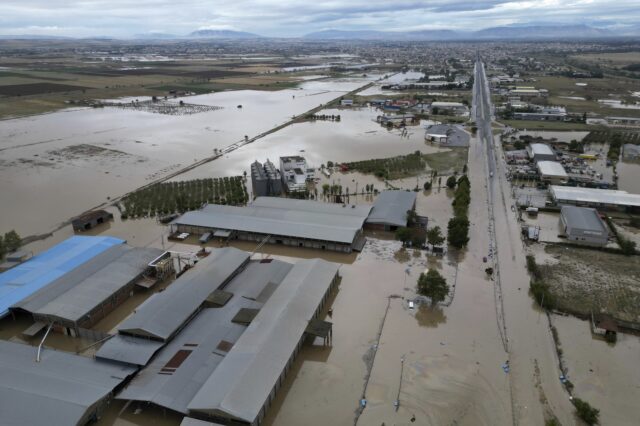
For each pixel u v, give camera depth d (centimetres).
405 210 7612
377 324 4975
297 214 7381
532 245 6875
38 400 3512
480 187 9469
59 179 9756
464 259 6444
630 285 5734
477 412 3797
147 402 3853
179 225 7288
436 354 4500
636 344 4666
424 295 5347
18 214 7919
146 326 4400
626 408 3844
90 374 3944
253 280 5578
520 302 5412
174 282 5347
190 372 3966
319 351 4534
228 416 3450
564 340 4728
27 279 5428
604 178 9894
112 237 6725
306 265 5706
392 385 4088
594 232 6781
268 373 3884
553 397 3959
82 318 4803
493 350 4562
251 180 9731
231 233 7019
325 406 3850
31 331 4688
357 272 6075
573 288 5675
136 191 8962
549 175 9581
